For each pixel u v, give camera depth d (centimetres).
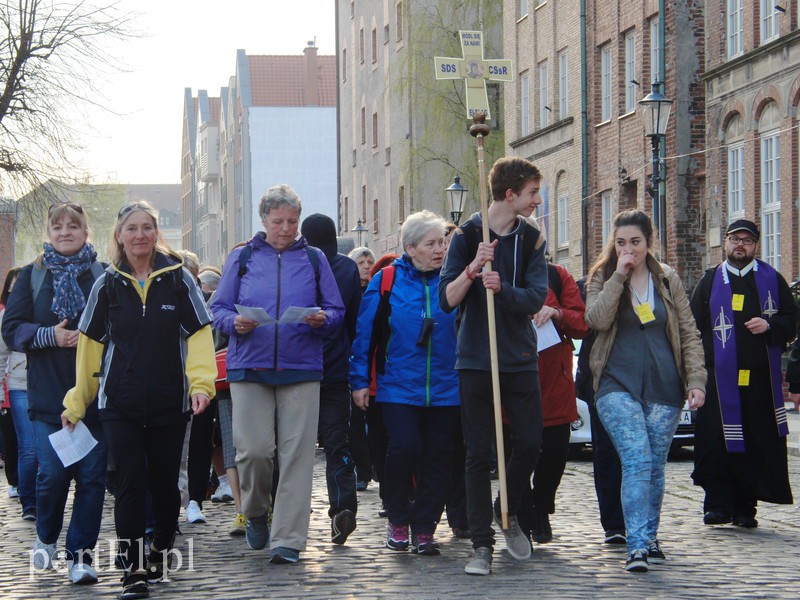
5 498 1606
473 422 945
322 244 1143
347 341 1106
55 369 968
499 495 998
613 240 1012
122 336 887
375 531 1175
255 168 10981
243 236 11219
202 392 890
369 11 6800
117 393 879
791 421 2391
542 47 4469
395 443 1034
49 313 972
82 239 995
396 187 6122
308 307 1012
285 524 995
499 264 946
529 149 4584
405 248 1066
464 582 898
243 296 1019
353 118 7288
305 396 1008
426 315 1038
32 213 4294
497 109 5234
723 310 1212
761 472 1191
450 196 3506
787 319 1204
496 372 922
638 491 954
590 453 2034
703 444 1208
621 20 3775
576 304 1062
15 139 4178
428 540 1027
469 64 1007
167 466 902
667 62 3438
